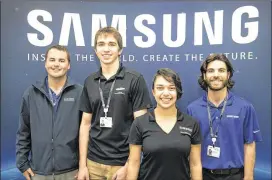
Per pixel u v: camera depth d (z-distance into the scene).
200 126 1.98
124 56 2.49
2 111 2.52
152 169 1.71
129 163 1.80
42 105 2.08
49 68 2.06
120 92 1.94
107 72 2.01
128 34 2.48
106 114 1.94
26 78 2.51
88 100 2.02
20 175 2.56
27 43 2.49
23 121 2.11
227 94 2.02
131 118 1.99
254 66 2.42
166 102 1.70
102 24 2.48
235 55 2.42
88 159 2.05
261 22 2.40
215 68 1.89
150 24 2.47
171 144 1.66
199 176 1.79
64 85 2.11
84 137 2.05
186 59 2.47
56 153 2.05
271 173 2.45
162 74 1.71
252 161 1.96
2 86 2.51
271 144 2.43
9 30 2.49
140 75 2.00
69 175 2.11
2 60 2.51
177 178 1.70
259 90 2.42
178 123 1.74
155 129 1.71
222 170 1.93
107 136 1.95
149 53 2.48
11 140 2.55
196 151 1.78
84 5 2.47
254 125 1.98
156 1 2.46
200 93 2.46
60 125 2.06
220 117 1.96
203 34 2.44
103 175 1.99
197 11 2.44
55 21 2.48
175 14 2.46
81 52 2.49
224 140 1.94
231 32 2.42
